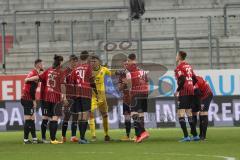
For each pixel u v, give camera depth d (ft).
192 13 261.24
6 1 284.20
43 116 143.64
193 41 234.38
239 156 102.83
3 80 194.70
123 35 245.65
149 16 261.65
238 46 231.09
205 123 142.61
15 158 106.11
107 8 251.19
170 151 114.21
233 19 249.75
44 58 235.40
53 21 234.58
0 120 194.90
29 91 143.13
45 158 105.09
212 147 121.90
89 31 249.96
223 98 191.62
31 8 282.15
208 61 228.02
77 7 277.64
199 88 141.69
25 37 256.11
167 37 223.30
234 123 191.31
